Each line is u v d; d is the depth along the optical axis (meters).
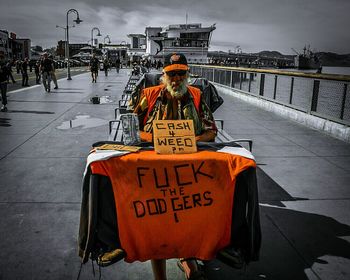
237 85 14.36
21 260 2.61
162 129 2.26
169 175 2.11
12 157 5.20
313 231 3.12
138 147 2.27
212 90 4.18
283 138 6.62
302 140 6.50
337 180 4.42
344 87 6.71
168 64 2.49
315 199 3.82
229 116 9.10
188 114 2.55
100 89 16.94
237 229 2.23
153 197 2.09
